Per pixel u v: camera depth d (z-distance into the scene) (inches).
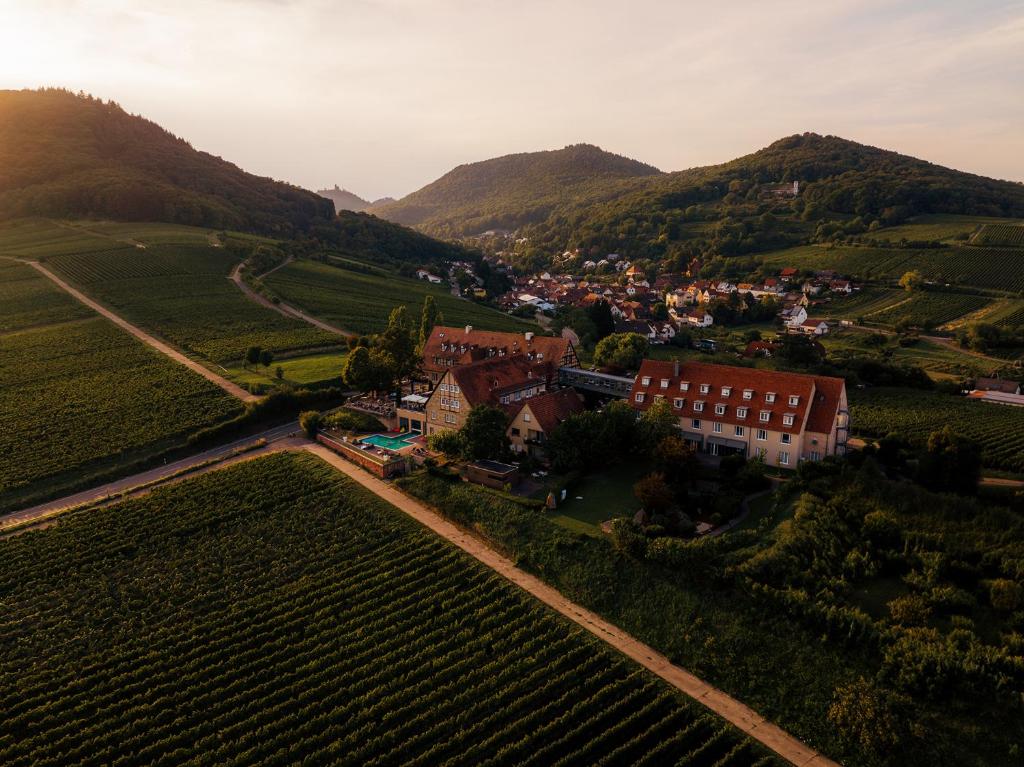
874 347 7578.7
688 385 3740.2
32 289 7268.7
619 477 3400.6
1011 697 1863.9
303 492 3334.2
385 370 4682.6
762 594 2293.3
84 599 2534.5
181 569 2728.8
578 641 2315.5
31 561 2765.7
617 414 3516.2
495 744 1919.3
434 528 3031.5
